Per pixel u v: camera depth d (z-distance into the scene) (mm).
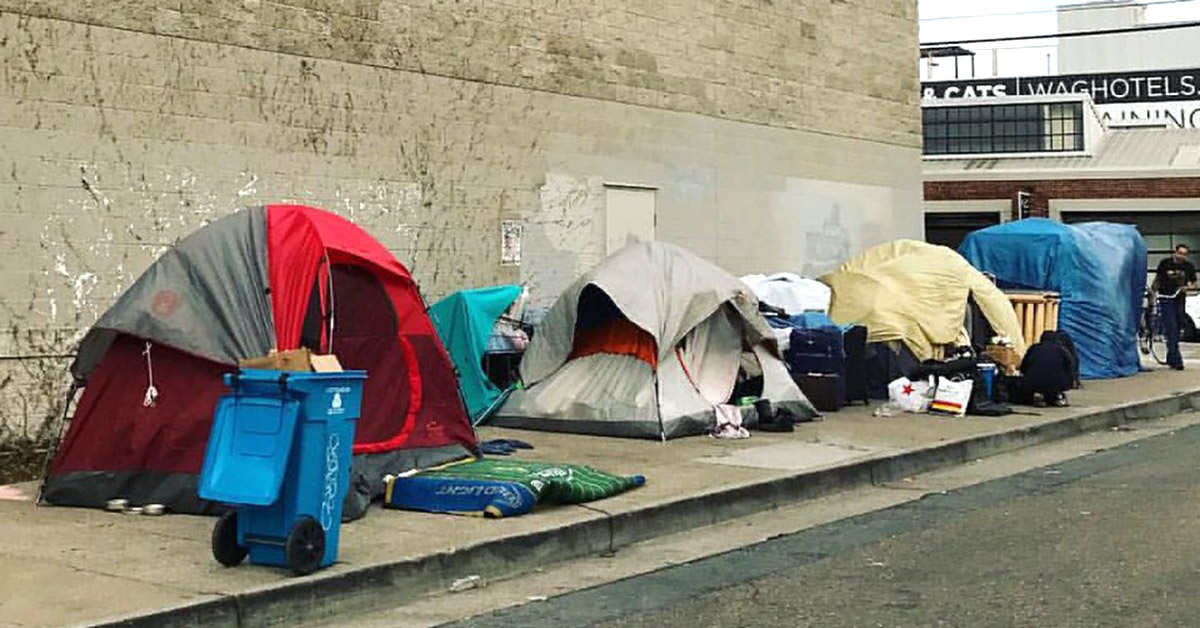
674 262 13695
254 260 9773
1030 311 18500
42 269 11195
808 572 8055
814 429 13828
